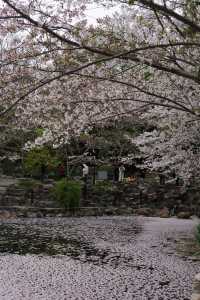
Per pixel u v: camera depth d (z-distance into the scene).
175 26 6.51
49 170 26.45
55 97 8.16
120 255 10.15
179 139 12.08
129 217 19.16
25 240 12.14
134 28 7.32
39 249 10.80
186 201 20.98
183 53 6.88
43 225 15.70
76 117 9.05
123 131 18.66
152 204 21.56
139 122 13.22
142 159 20.59
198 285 6.45
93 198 21.77
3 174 27.98
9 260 9.45
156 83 8.88
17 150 25.09
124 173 26.73
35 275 8.18
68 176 23.22
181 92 9.09
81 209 19.84
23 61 6.39
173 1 6.49
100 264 9.16
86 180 23.28
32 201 20.47
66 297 6.84
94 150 22.44
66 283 7.64
